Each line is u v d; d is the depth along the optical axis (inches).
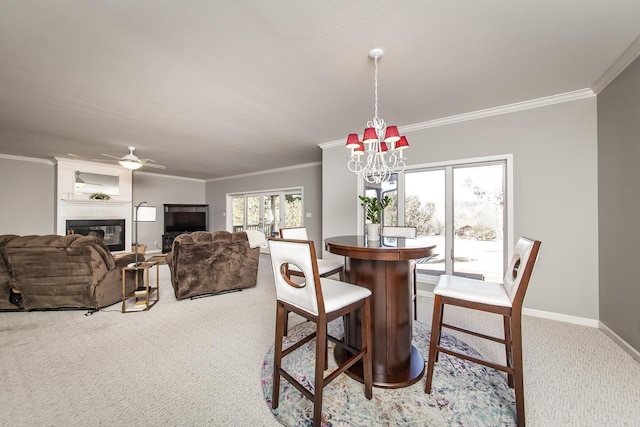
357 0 56.9
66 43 71.2
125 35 68.2
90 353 82.3
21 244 107.5
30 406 59.5
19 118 126.5
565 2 57.6
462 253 130.6
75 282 115.3
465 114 123.5
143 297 135.8
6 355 81.1
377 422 54.7
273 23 64.0
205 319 109.3
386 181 153.3
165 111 119.1
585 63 82.0
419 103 111.9
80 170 228.5
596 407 58.7
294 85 95.7
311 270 51.2
